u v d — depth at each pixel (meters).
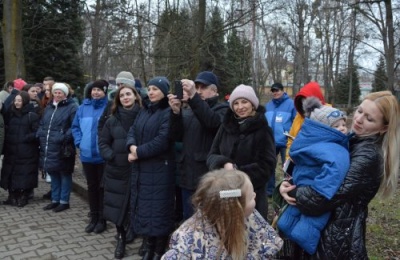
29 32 15.70
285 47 29.75
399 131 2.29
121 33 9.35
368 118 2.33
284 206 2.52
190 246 1.94
